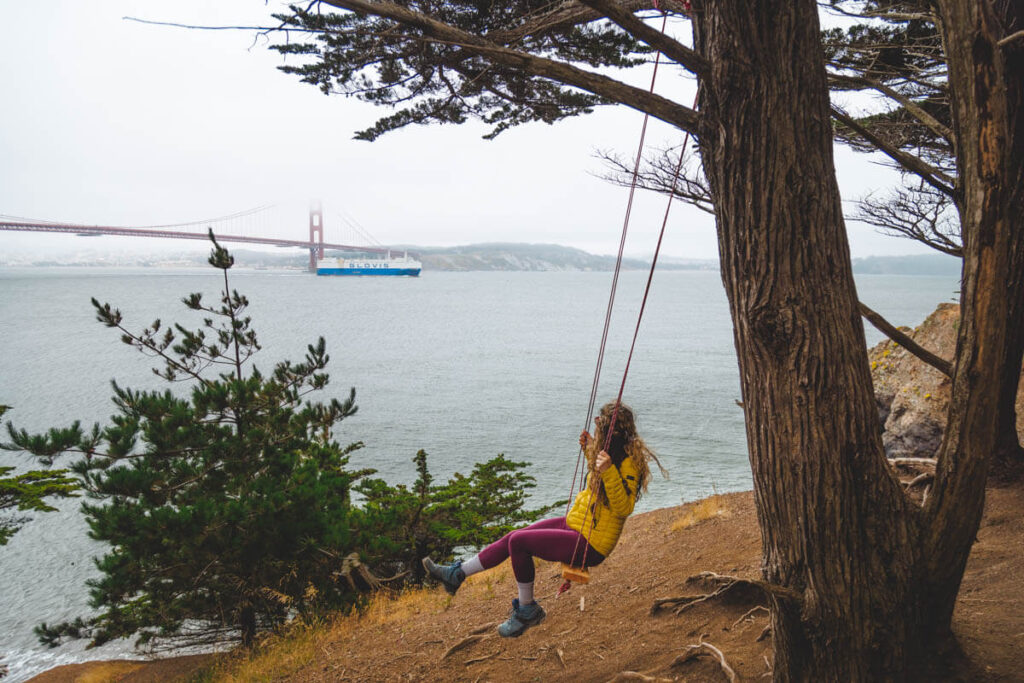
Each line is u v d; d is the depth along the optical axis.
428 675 5.20
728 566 5.83
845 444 2.65
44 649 14.20
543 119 6.19
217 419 9.02
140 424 8.52
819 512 2.71
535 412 45.41
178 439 8.33
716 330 118.56
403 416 44.06
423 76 5.40
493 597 6.82
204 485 8.55
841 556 2.76
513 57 2.38
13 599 17.25
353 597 8.37
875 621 2.84
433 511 11.16
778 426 2.69
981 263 2.68
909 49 6.66
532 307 192.75
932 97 6.91
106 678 10.02
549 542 3.73
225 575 8.31
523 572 3.85
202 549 7.97
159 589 8.42
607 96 2.53
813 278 2.52
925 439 9.56
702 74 2.49
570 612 5.82
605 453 3.58
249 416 8.97
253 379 9.16
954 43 2.72
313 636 7.11
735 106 2.46
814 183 2.47
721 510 8.08
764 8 2.34
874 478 2.72
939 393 9.57
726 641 4.41
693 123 2.64
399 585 9.62
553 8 4.98
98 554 20.38
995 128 2.61
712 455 31.59
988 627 3.70
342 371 67.31
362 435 38.16
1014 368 6.22
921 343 10.48
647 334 109.88
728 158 2.54
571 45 5.69
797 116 2.41
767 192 2.47
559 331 117.31
